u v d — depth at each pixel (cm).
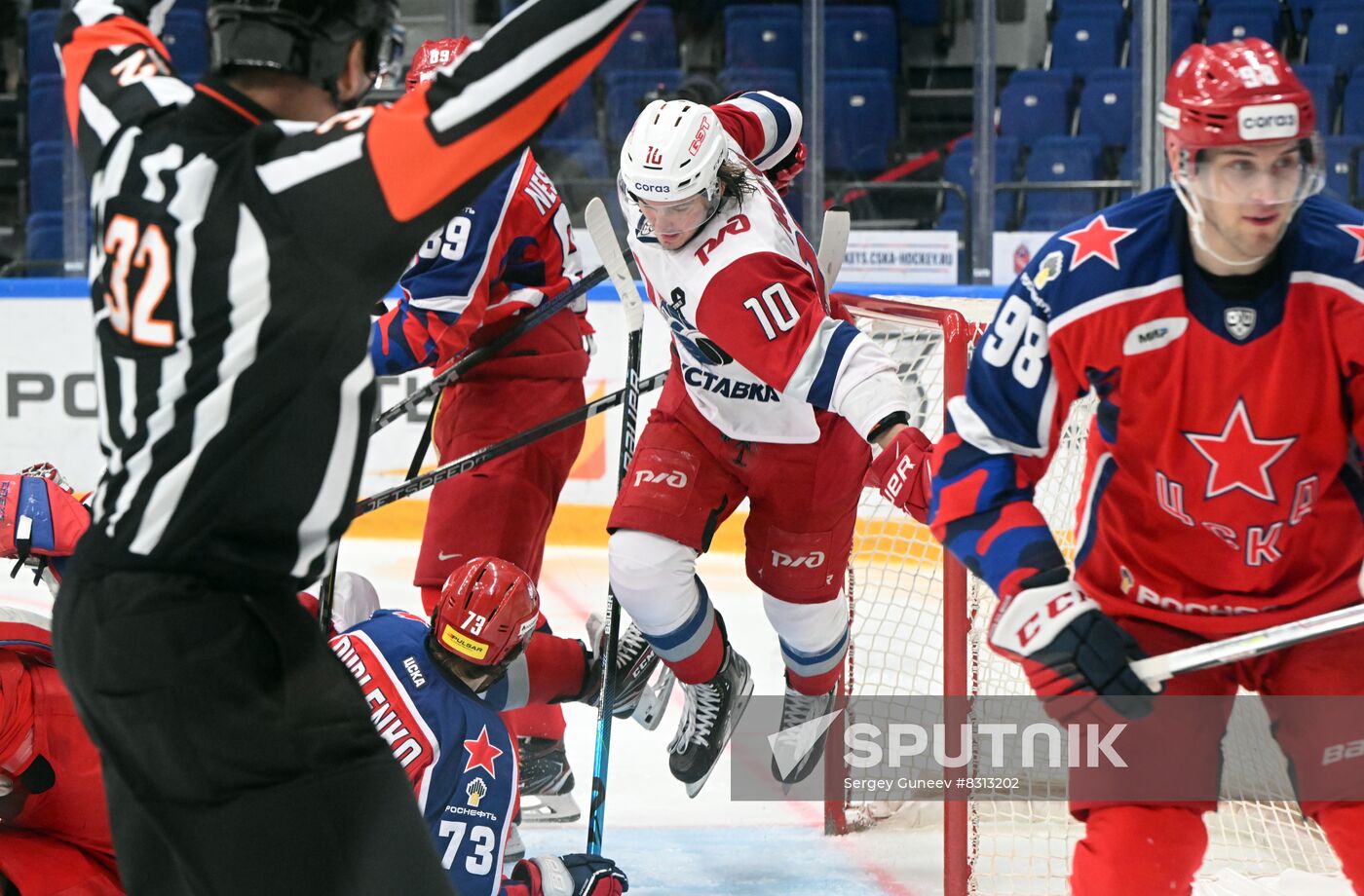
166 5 575
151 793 471
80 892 698
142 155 479
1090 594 638
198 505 458
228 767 463
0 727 677
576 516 1984
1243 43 525
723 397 870
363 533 1995
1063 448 1011
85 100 513
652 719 995
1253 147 500
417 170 452
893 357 1077
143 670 459
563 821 1060
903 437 751
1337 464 571
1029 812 951
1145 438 579
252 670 467
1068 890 879
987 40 2112
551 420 1006
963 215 2167
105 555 467
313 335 458
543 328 1046
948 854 791
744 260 794
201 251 459
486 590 728
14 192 2483
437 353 989
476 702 749
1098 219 566
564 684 900
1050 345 568
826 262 939
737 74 2430
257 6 487
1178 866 600
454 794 734
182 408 458
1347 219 543
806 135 2173
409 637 749
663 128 779
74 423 2045
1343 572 601
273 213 459
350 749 483
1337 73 2433
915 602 1223
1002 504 588
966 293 2014
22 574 1681
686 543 894
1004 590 576
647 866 971
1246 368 547
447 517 1030
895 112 2470
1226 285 540
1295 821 982
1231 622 612
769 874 953
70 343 2033
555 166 2283
